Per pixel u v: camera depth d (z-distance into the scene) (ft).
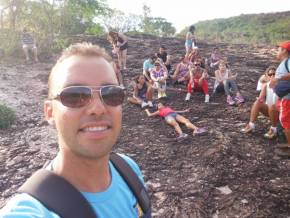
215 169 6.64
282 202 5.64
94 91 1.50
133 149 7.55
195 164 6.86
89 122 1.48
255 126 8.79
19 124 9.30
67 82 1.50
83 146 1.47
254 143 7.83
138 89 10.62
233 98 10.97
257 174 6.51
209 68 15.20
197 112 9.92
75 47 1.58
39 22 18.80
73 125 1.48
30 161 7.07
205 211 5.38
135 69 14.97
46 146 7.78
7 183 6.30
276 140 8.00
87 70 1.52
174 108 10.33
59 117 1.49
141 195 1.68
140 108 10.35
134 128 8.77
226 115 9.68
